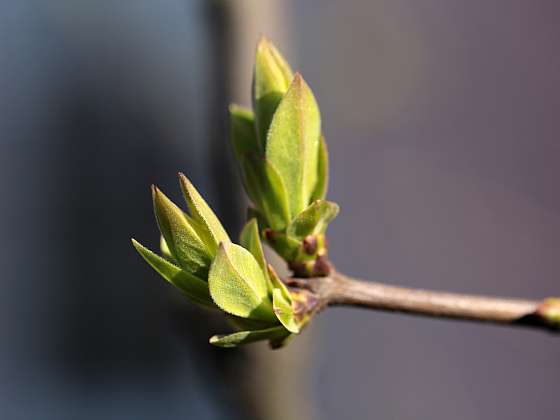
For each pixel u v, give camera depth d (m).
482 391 0.56
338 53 0.54
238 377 0.26
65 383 0.57
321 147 0.21
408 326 0.56
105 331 0.57
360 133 0.56
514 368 0.56
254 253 0.20
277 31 0.26
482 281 0.57
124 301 0.57
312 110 0.21
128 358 0.57
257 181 0.21
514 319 0.21
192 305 0.26
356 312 0.55
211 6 0.25
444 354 0.56
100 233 0.57
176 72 0.57
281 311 0.20
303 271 0.21
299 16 0.52
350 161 0.56
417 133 0.57
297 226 0.21
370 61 0.55
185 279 0.20
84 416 0.57
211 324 0.26
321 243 0.21
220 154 0.25
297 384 0.27
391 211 0.56
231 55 0.25
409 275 0.56
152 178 0.56
